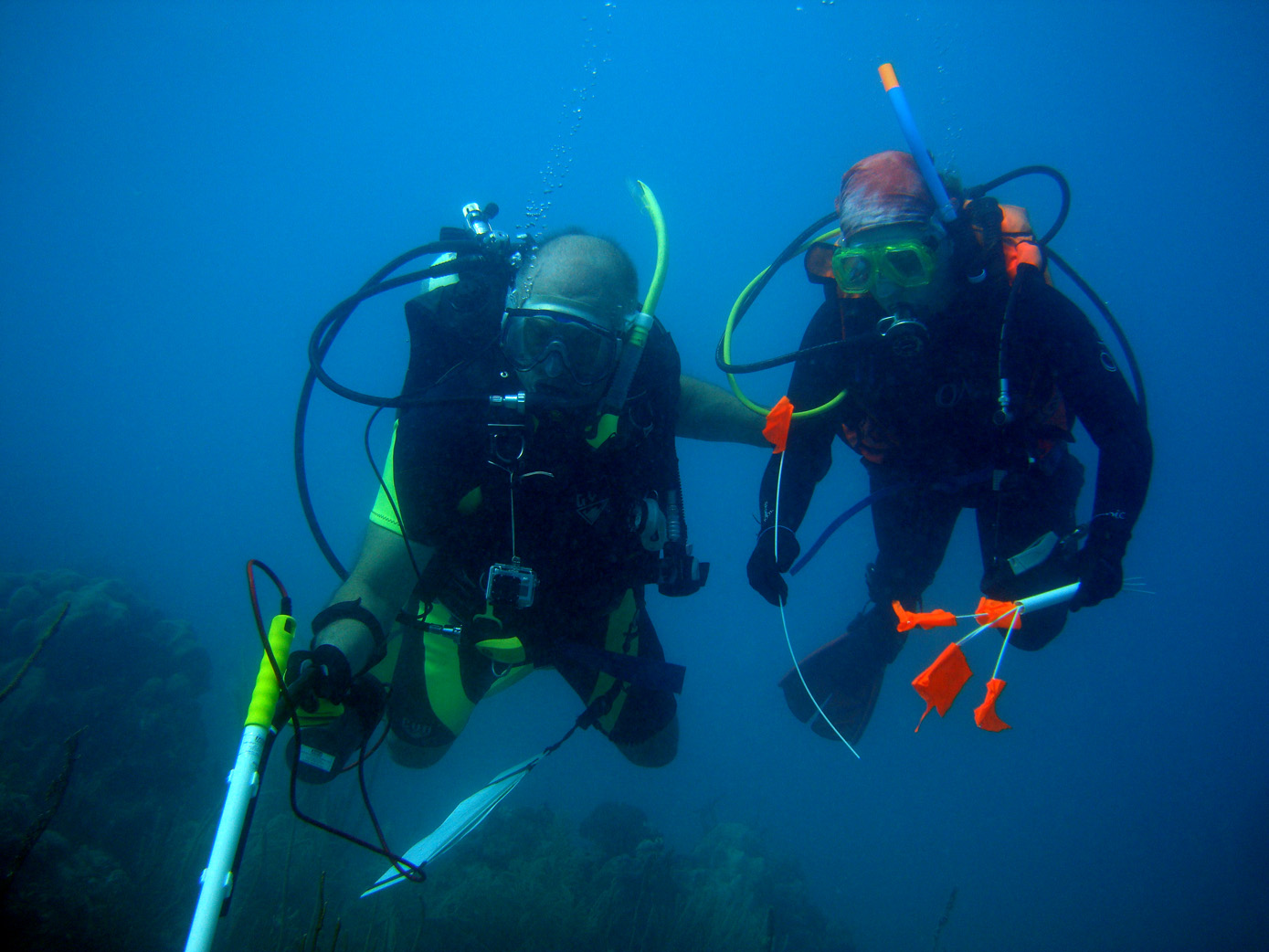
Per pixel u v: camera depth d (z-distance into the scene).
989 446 2.57
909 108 2.27
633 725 2.87
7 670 6.28
